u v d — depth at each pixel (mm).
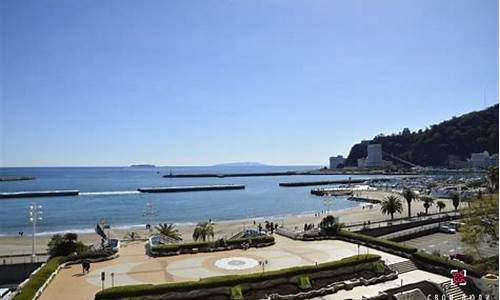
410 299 40062
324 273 43719
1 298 38406
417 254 51062
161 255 53125
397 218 100062
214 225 96812
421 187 181625
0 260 52469
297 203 153375
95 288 39594
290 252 55500
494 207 40688
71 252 51375
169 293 37469
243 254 54250
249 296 38875
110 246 56281
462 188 148250
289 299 39312
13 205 139375
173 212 127750
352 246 59281
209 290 38719
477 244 44594
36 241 76875
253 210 134000
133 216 116438
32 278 40812
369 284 43750
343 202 156875
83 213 121875
